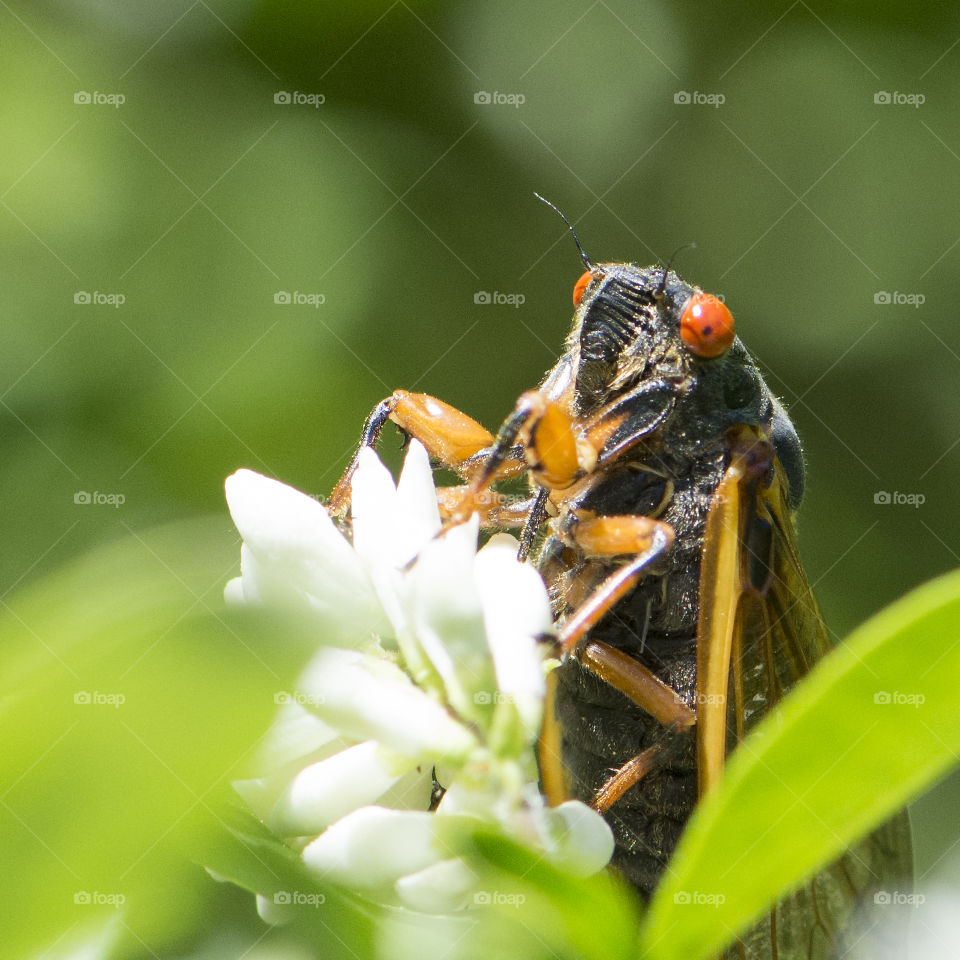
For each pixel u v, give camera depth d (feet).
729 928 0.52
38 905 0.45
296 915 0.53
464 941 0.53
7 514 0.62
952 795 0.64
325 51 0.66
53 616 0.43
